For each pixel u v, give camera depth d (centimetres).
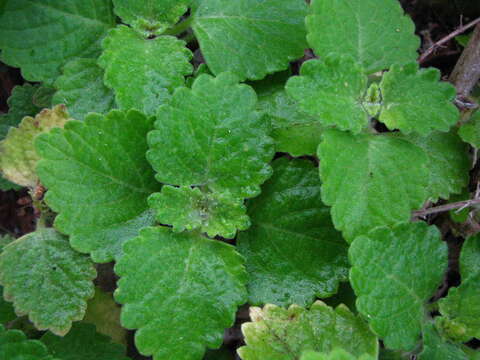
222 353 24
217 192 20
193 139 20
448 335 20
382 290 19
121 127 20
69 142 19
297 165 22
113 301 23
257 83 23
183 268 19
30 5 23
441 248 20
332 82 20
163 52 22
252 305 21
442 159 23
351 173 19
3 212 29
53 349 21
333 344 20
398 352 21
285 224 21
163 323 19
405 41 22
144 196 21
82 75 23
